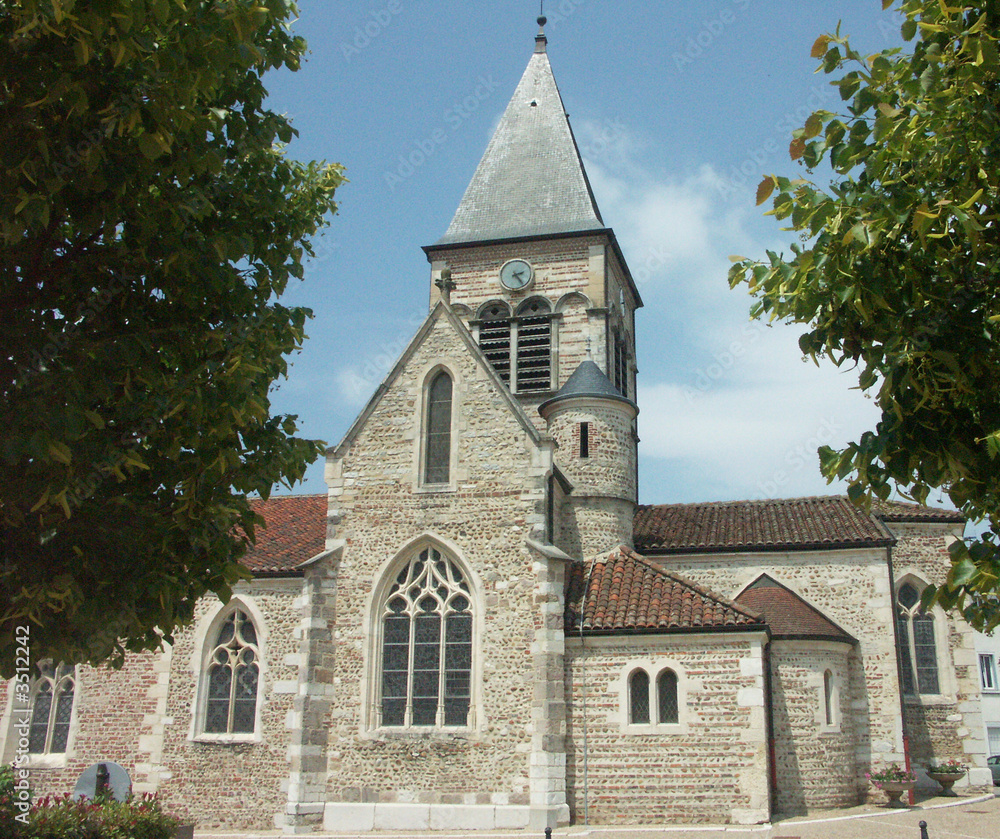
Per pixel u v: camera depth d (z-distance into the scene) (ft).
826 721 73.05
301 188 50.08
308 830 67.15
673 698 67.31
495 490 72.64
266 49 38.65
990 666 154.71
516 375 106.32
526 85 125.70
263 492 37.93
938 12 27.55
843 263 27.45
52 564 31.19
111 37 27.35
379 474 75.25
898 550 87.20
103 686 78.74
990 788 81.25
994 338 26.91
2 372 29.55
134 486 34.32
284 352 40.45
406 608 72.18
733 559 84.84
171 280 33.30
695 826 63.62
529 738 66.44
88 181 29.14
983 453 26.61
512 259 110.93
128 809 49.67
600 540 81.25
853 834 59.16
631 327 127.44
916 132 27.22
